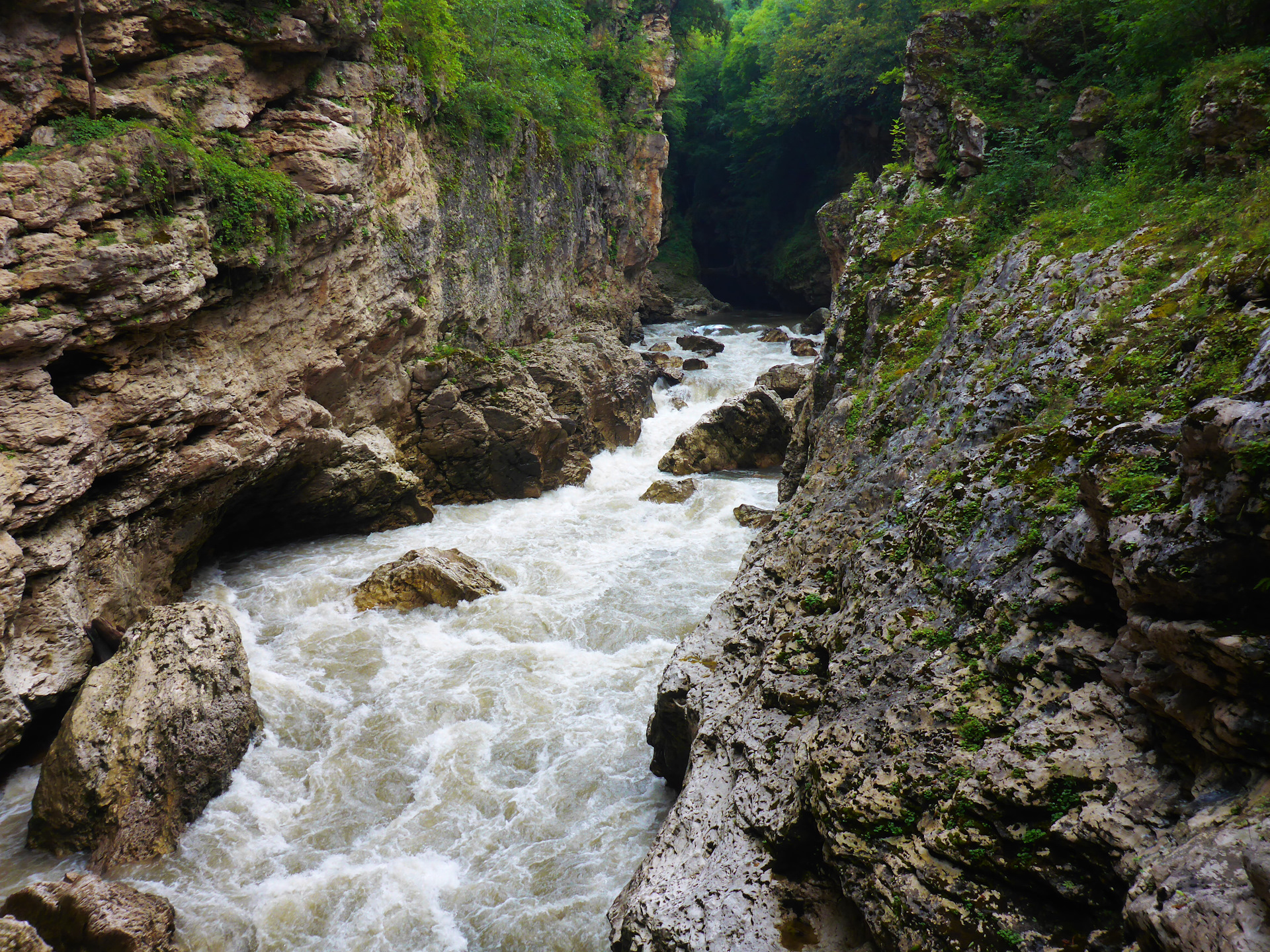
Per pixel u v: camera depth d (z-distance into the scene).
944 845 5.01
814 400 15.00
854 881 5.44
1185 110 9.60
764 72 50.28
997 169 13.66
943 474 7.52
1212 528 4.15
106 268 10.86
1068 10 15.03
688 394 29.38
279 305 15.12
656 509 20.45
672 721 9.15
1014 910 4.63
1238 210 7.34
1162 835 4.16
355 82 16.92
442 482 21.09
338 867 8.95
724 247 55.84
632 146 38.47
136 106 12.70
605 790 9.98
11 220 10.09
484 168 23.84
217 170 13.08
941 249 12.88
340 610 14.36
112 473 11.89
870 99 41.97
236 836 9.41
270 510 17.14
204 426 13.55
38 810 9.20
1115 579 4.79
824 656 7.54
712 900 6.25
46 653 10.44
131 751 9.33
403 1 19.92
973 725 5.43
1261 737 3.87
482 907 8.34
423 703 11.75
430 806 9.85
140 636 10.54
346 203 16.06
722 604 9.99
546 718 11.41
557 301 29.80
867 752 5.92
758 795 6.76
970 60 15.81
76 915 7.44
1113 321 7.22
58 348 10.57
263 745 10.91
